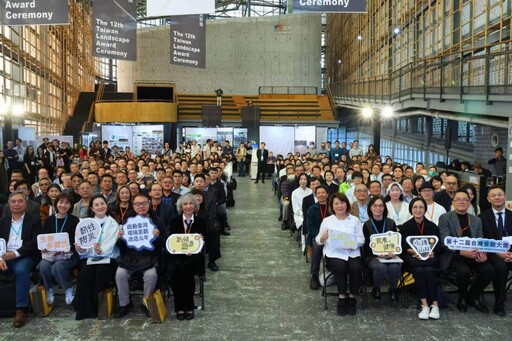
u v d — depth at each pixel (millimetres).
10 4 10133
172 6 9773
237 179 22406
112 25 12391
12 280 5508
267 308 5750
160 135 25500
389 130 26625
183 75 38438
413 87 15250
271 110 32781
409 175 9812
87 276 5441
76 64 33969
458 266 5637
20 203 5652
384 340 4855
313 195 7621
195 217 5766
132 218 5613
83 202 6965
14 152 14836
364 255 5895
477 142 15938
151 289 5480
